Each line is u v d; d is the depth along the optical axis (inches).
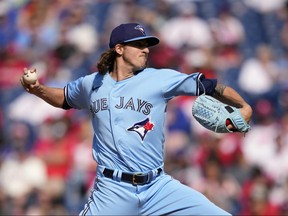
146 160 903.1
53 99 965.2
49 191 1772.9
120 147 900.0
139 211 904.9
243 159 1841.8
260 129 1983.3
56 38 2491.4
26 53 2425.0
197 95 903.7
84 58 2347.4
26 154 1941.4
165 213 901.2
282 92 2180.1
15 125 2112.5
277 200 1710.1
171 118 2000.5
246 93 2183.8
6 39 2549.2
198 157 1811.0
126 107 903.7
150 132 903.1
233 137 1897.1
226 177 1756.9
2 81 2325.3
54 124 2025.1
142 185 900.0
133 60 914.7
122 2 2630.4
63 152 1915.6
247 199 1718.8
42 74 2293.3
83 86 942.4
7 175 1888.5
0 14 2667.3
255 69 2260.1
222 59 2356.1
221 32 2465.6
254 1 2714.1
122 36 910.4
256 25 2608.3
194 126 1984.5
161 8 2598.4
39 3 2667.3
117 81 920.9
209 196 1689.2
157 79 909.2
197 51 2316.7
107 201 903.7
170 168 1807.3
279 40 2578.7
